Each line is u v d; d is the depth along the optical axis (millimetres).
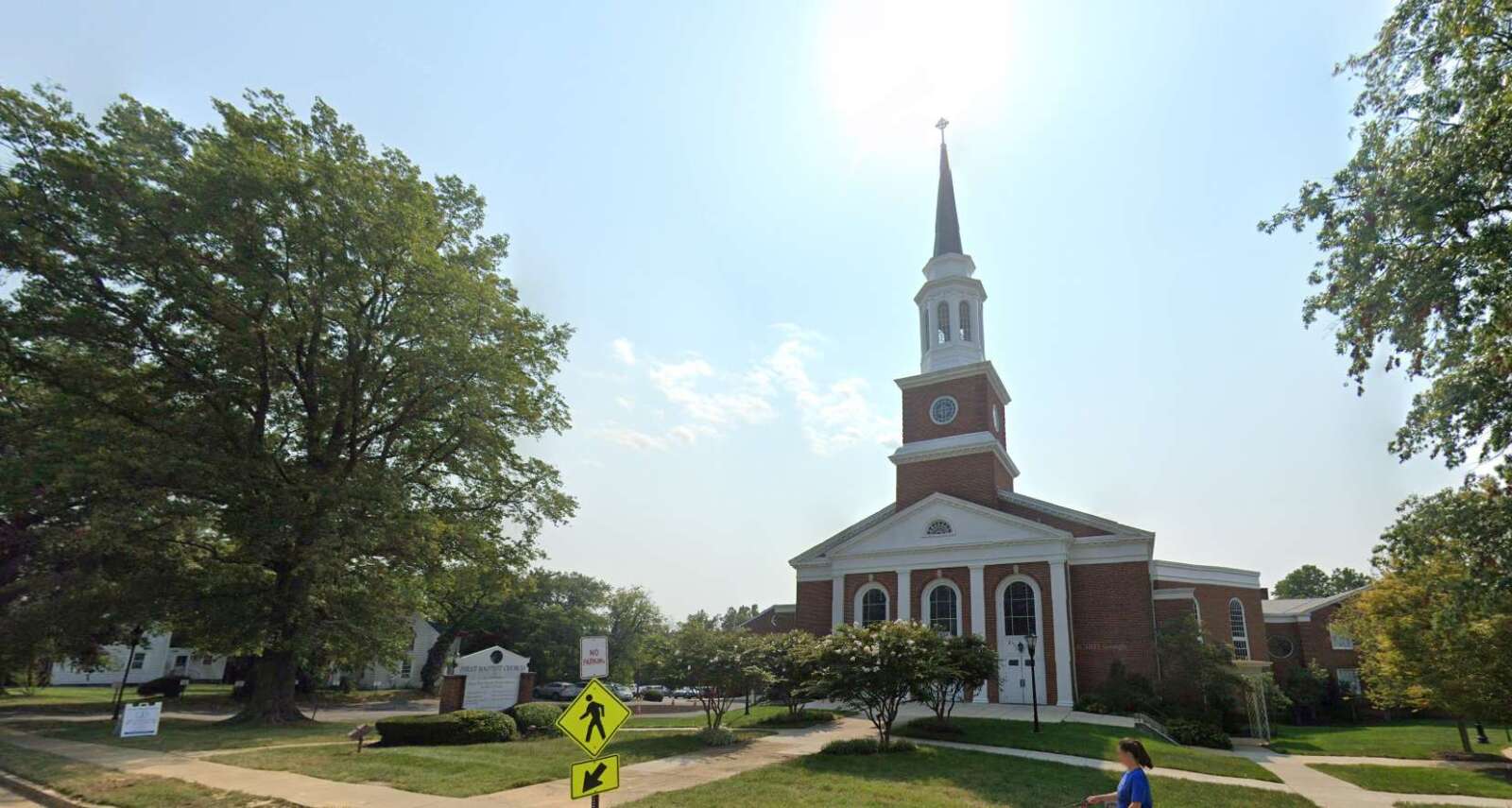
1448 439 11961
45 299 21500
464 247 28828
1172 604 30328
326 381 25188
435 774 13336
